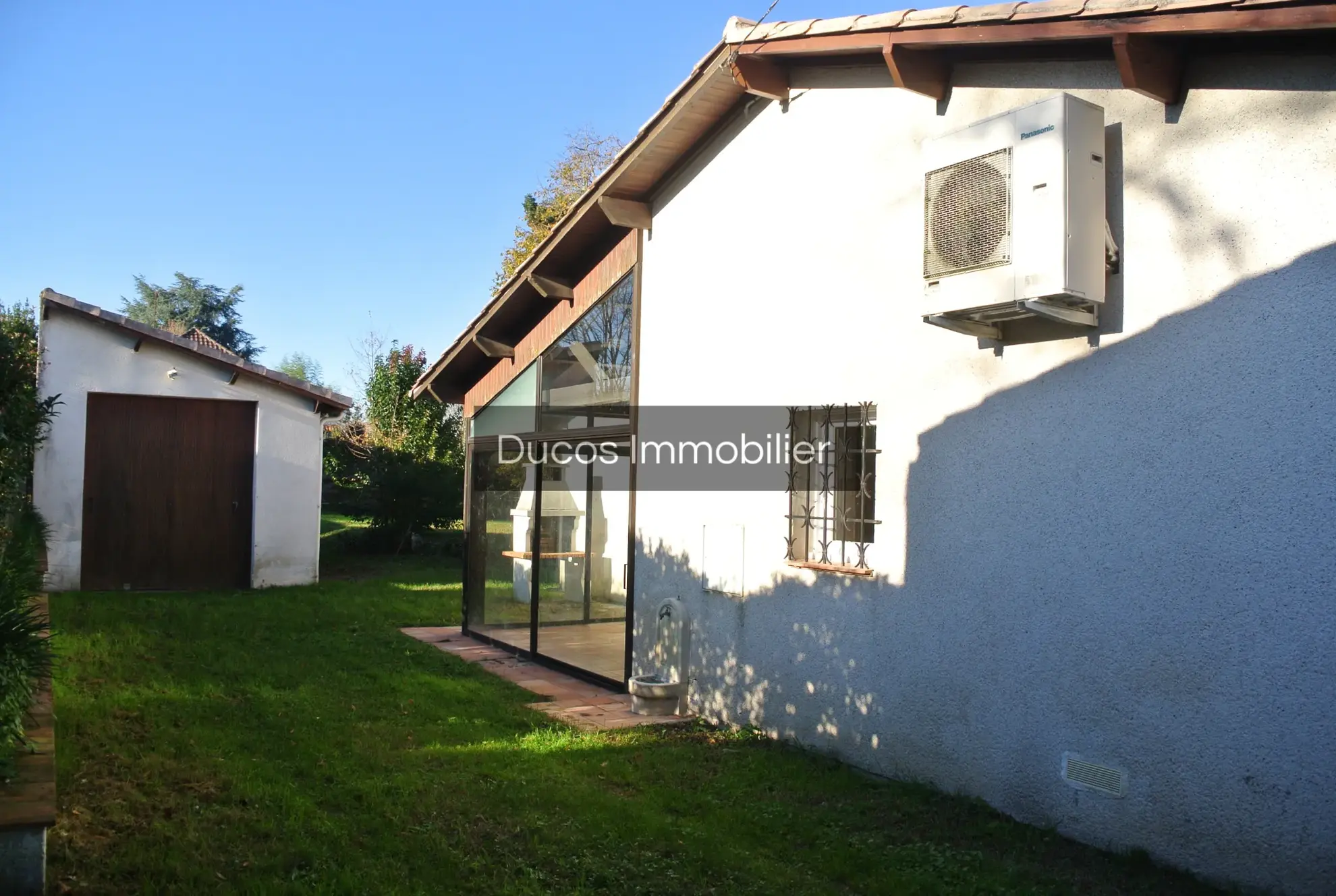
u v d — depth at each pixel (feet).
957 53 16.81
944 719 17.01
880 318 18.79
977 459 16.62
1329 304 11.98
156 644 28.27
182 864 12.67
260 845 13.64
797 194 21.13
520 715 23.00
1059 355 15.29
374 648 30.58
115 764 16.65
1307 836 11.91
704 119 23.32
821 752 19.71
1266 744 12.38
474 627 34.83
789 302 21.21
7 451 15.06
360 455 64.34
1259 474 12.59
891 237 18.60
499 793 16.48
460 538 64.85
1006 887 13.10
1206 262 13.34
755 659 21.75
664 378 25.61
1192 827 13.17
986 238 14.84
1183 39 13.14
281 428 45.27
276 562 45.01
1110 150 14.66
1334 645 11.75
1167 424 13.70
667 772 18.54
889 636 18.25
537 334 32.53
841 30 17.74
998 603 16.11
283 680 24.79
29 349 15.80
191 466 43.91
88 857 12.72
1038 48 15.43
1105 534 14.47
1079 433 14.92
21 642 12.10
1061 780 14.94
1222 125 13.25
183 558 43.57
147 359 42.50
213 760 17.29
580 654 30.32
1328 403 11.93
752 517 22.09
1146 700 13.80
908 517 17.97
